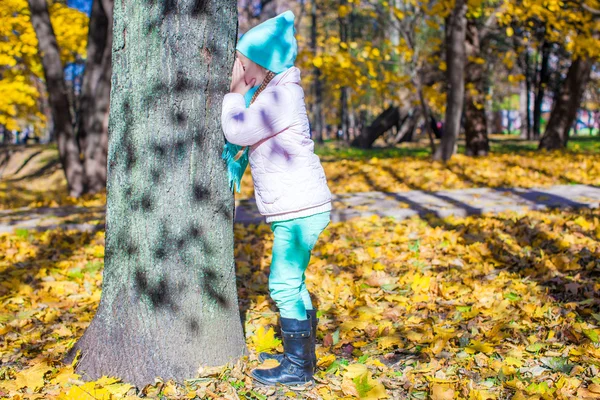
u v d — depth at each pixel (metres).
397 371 3.21
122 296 3.19
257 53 2.94
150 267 3.12
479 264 5.20
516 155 14.89
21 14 12.96
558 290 4.48
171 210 3.12
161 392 3.04
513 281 4.67
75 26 15.84
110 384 3.05
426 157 15.10
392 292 4.60
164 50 3.03
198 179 3.14
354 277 5.03
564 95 17.28
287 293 3.09
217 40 3.13
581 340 3.47
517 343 3.51
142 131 3.08
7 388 3.02
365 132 25.20
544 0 11.52
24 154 26.09
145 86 3.05
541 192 8.61
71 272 5.33
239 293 4.73
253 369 3.17
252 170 3.03
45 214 8.23
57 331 3.96
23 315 4.30
